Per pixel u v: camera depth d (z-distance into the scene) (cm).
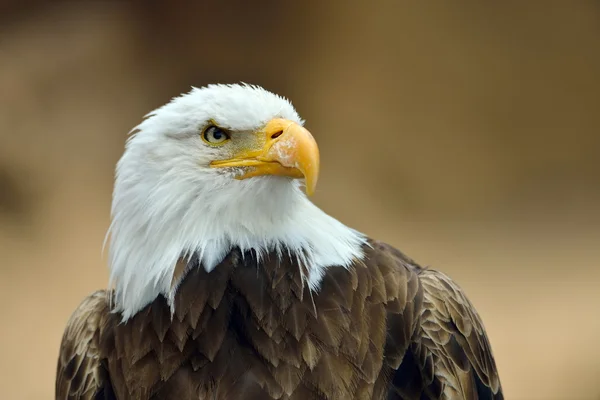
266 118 539
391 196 1756
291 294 520
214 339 509
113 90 1889
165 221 533
